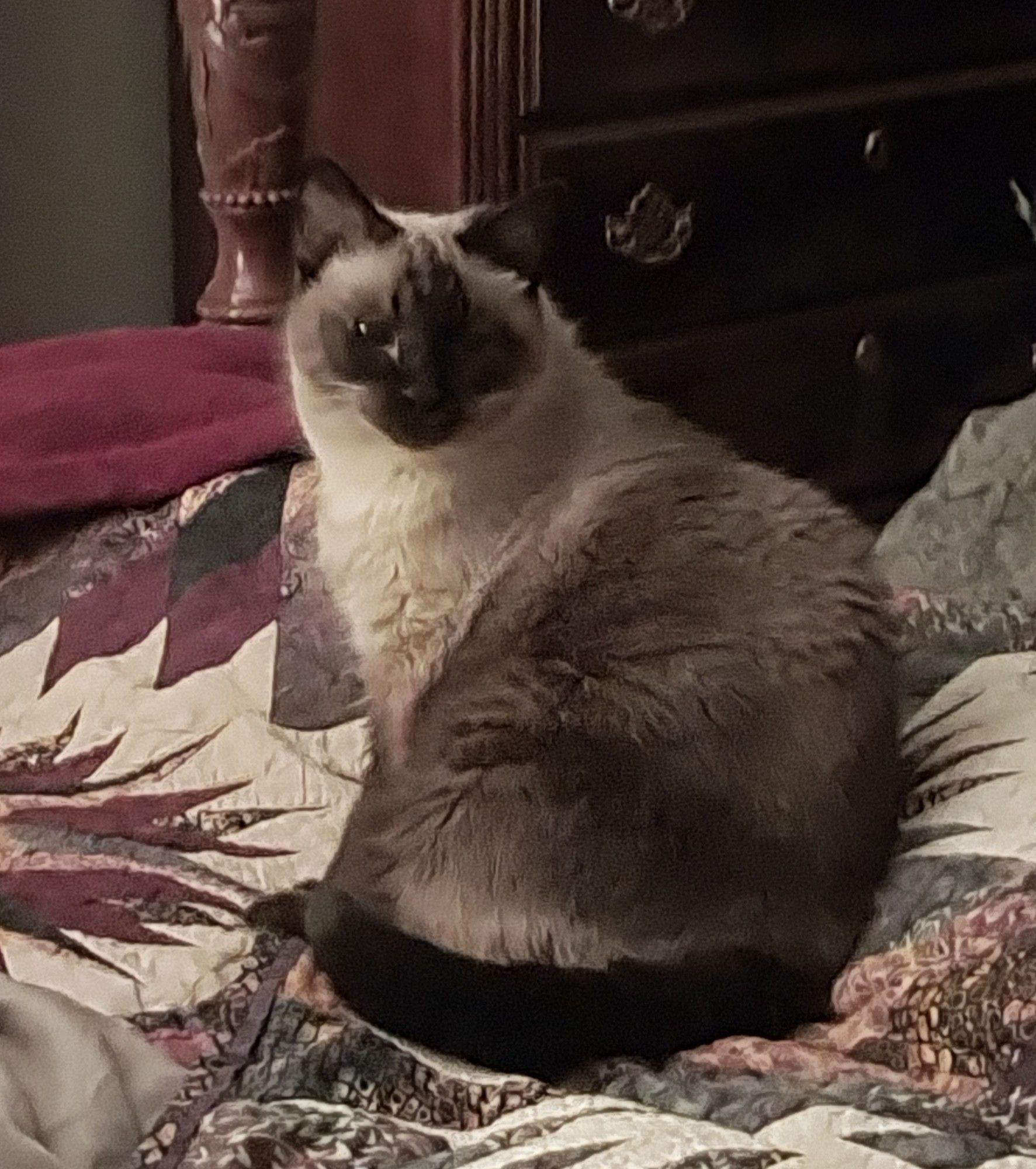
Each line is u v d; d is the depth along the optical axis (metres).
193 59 1.91
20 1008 1.11
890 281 2.34
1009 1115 1.05
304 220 1.36
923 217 2.35
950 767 1.33
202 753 1.51
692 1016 1.13
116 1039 1.11
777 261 2.22
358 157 2.07
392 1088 1.11
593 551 1.26
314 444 1.37
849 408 2.36
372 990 1.14
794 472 2.29
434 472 1.30
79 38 2.30
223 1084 1.10
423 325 1.29
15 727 1.57
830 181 2.23
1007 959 1.12
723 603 1.22
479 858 1.18
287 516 1.65
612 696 1.20
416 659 1.32
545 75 1.95
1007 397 2.52
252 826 1.42
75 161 2.36
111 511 1.69
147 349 1.85
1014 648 1.49
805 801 1.18
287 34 1.87
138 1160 1.03
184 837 1.40
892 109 2.26
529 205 1.33
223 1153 1.01
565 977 1.13
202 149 1.94
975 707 1.39
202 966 1.22
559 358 1.37
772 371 2.26
